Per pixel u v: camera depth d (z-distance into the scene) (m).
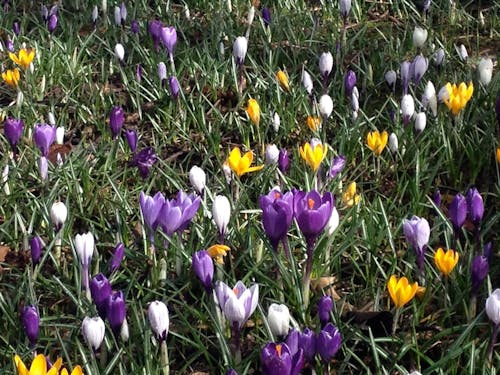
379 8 1.79
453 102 1.12
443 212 1.06
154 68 1.50
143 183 1.16
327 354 0.69
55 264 0.94
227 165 1.04
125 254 0.94
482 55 1.55
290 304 0.85
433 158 1.16
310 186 1.02
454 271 0.86
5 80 1.38
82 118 1.37
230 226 0.97
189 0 1.87
